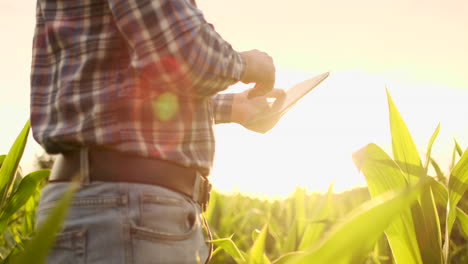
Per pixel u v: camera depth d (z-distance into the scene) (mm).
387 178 1272
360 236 453
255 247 938
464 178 1286
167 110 1080
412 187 450
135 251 1023
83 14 1119
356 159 1237
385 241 1544
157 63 1012
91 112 1065
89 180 1069
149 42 1010
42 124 1160
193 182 1134
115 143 1045
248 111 1568
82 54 1102
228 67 1125
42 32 1229
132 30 1017
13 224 2479
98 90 1069
